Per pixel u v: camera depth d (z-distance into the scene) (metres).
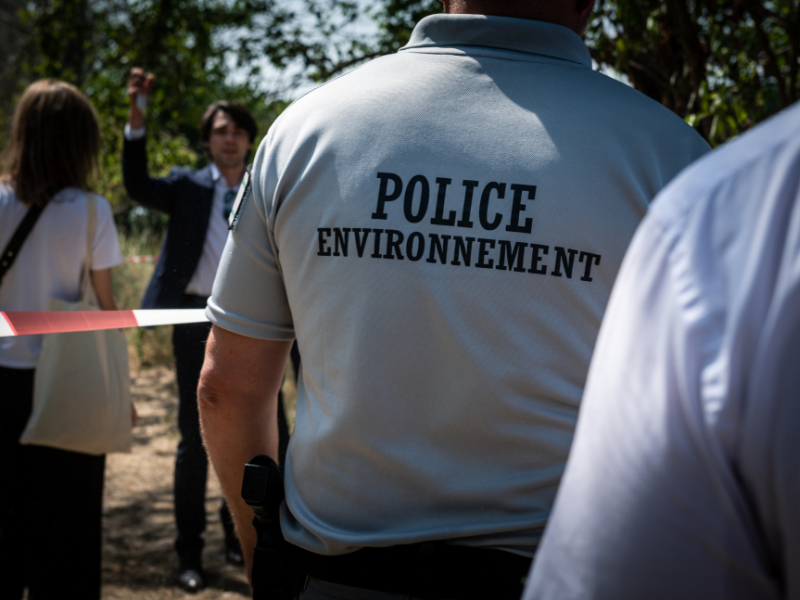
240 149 3.11
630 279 0.54
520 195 0.89
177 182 3.11
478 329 0.88
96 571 2.28
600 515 0.52
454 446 0.89
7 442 2.18
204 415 1.17
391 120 0.94
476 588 0.88
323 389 0.96
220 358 1.12
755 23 2.72
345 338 0.92
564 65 0.98
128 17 6.40
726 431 0.47
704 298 0.48
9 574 2.21
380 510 0.91
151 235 8.68
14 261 2.20
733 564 0.48
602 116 0.93
